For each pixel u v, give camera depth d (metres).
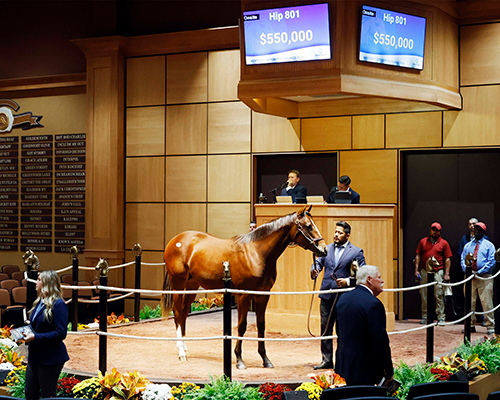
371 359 5.03
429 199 11.73
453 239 11.55
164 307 8.15
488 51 11.16
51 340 5.60
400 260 11.70
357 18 9.79
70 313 11.70
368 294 5.11
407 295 11.81
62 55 14.89
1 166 15.72
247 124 12.77
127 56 13.85
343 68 9.71
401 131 11.70
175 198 13.37
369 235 9.34
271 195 12.87
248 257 7.26
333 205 9.19
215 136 13.02
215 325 10.30
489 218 11.30
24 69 15.36
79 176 14.82
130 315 13.62
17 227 15.58
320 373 6.95
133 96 13.79
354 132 12.01
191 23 13.34
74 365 7.38
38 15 15.18
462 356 7.65
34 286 8.38
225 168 12.93
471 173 11.44
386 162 11.79
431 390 4.86
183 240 8.03
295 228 7.17
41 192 15.27
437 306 10.77
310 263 9.29
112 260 13.70
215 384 6.21
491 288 10.08
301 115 12.38
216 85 13.02
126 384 6.12
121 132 13.80
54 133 15.11
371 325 4.96
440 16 10.78
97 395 6.24
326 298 7.25
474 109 11.23
